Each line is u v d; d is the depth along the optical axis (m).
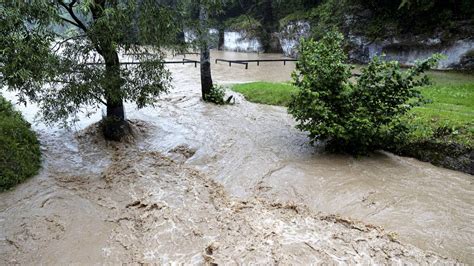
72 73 8.09
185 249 5.60
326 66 8.34
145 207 6.86
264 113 12.83
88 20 8.20
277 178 7.86
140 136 10.44
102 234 6.11
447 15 20.09
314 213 6.57
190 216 6.49
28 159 8.22
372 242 5.64
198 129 11.13
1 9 6.06
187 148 9.65
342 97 8.32
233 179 8.02
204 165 8.80
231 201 7.06
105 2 7.92
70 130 10.59
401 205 6.68
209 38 10.05
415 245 5.61
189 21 9.16
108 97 8.81
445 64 20.08
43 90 8.25
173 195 7.28
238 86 16.86
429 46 20.95
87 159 9.02
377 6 24.02
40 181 7.79
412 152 8.68
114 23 7.46
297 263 5.12
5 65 6.42
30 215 6.56
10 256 5.54
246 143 9.89
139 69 8.66
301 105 8.47
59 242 5.89
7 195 7.18
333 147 8.94
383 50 23.44
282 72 23.86
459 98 12.60
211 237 5.85
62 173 8.25
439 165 8.23
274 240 5.66
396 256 5.31
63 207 6.85
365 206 6.70
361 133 8.16
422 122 9.16
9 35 6.24
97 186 7.71
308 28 30.61
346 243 5.61
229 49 42.22
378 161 8.48
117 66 8.49
